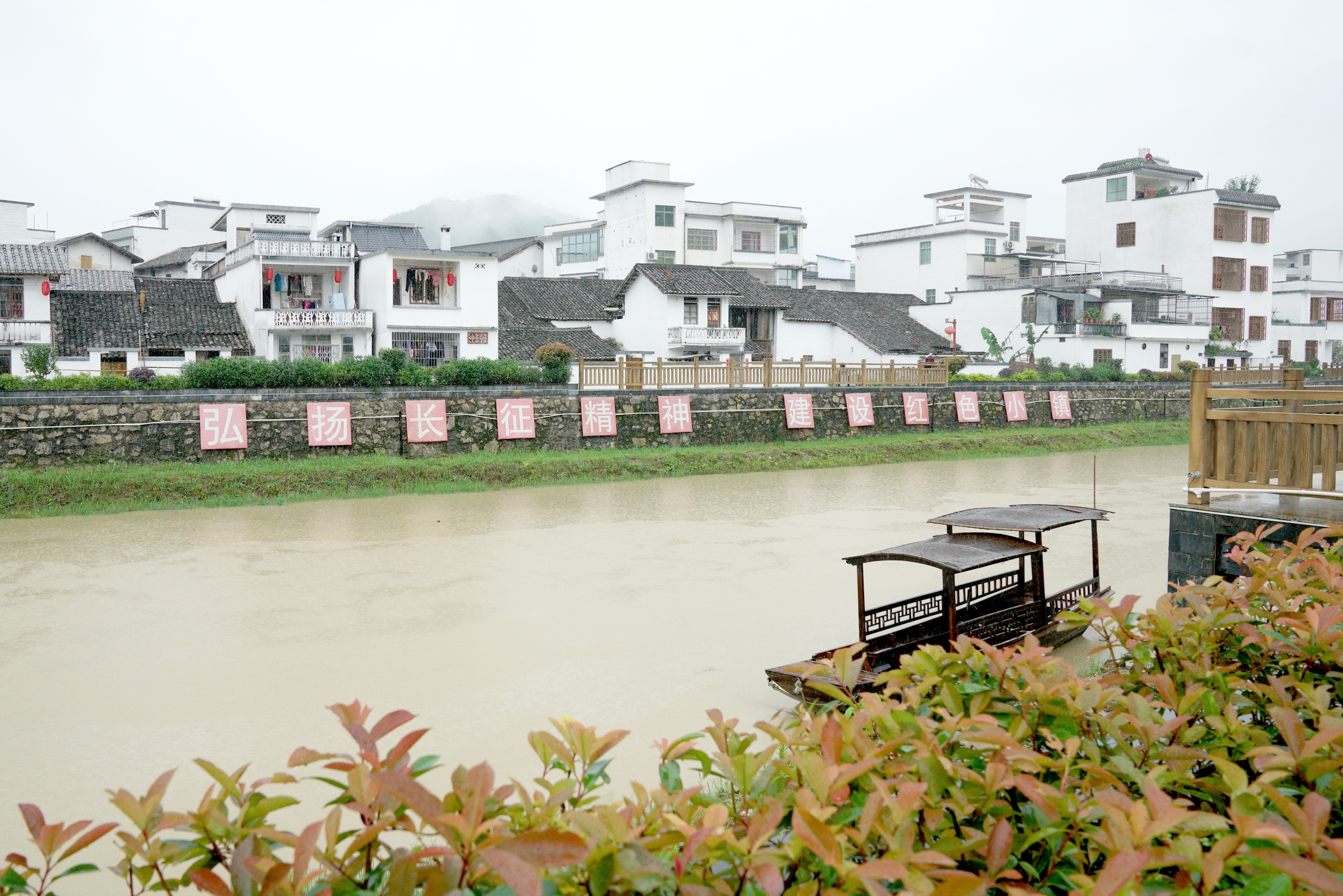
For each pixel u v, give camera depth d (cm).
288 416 2420
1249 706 372
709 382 3081
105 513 1934
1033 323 4662
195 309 3591
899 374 3481
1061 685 328
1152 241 5206
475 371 2709
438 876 202
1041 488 2414
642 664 981
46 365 2486
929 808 265
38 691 915
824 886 234
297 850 214
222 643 1066
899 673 383
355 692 905
